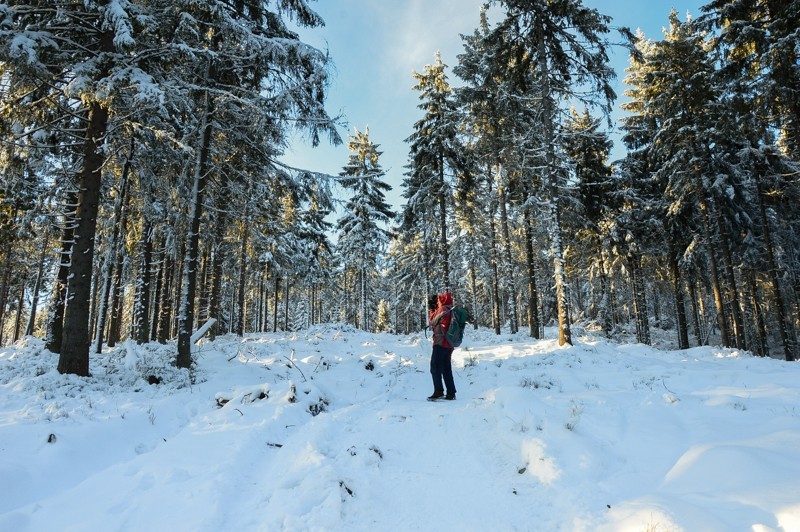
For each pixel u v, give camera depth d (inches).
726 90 650.2
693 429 170.4
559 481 135.8
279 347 565.9
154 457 176.2
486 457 167.2
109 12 312.5
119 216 452.4
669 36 832.3
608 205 850.1
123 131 415.2
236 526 123.0
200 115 443.8
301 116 434.6
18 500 152.3
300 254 1289.4
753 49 605.6
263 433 205.9
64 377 314.0
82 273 343.9
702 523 95.6
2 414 233.5
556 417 185.2
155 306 903.1
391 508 129.6
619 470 143.9
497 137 750.5
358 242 1168.8
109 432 213.5
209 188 483.2
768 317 1167.6
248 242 831.7
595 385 278.5
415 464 165.5
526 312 1761.8
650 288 1368.1
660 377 287.9
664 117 762.2
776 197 771.4
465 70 756.0
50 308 437.4
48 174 403.5
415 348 568.4
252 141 469.4
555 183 556.4
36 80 335.6
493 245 973.8
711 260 715.4
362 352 545.3
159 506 131.9
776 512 95.4
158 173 471.5
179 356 387.9
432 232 912.9
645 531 97.9
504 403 211.5
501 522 119.7
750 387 244.2
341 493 131.2
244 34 384.8
